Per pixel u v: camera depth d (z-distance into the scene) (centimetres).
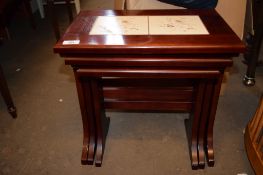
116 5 146
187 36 85
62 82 172
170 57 81
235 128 129
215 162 110
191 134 109
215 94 94
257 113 107
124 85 108
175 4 126
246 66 179
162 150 117
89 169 110
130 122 135
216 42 80
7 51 213
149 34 87
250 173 106
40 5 274
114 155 116
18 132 130
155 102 110
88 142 112
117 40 82
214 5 123
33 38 236
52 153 118
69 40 83
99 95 102
